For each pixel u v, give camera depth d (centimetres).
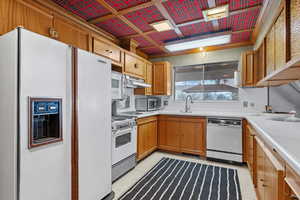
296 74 156
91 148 152
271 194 101
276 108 284
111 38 289
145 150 294
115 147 212
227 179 218
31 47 106
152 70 381
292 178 74
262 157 133
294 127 140
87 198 147
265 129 130
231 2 191
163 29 262
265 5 187
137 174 234
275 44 162
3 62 108
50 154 117
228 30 269
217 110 346
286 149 80
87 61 150
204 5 197
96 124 159
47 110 115
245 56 286
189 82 386
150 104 364
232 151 270
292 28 120
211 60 355
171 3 193
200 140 299
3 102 107
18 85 100
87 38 206
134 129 257
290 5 124
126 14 218
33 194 106
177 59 393
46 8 169
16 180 99
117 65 261
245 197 177
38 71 110
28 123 103
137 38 306
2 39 109
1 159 108
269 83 236
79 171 139
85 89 147
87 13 214
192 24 248
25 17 146
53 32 166
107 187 172
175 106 390
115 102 302
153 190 191
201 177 224
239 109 325
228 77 347
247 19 231
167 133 332
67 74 131
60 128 124
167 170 247
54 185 120
